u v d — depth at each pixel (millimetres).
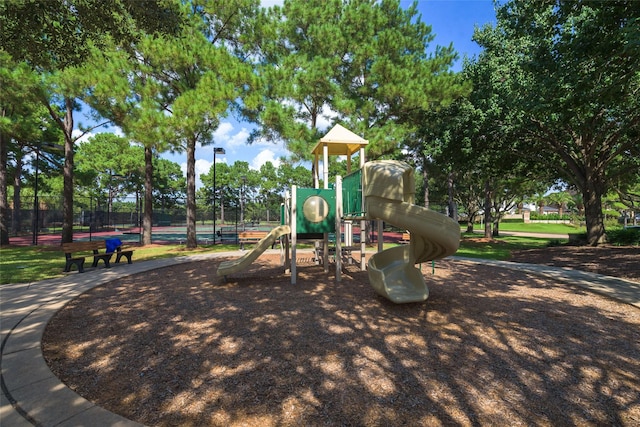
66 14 6023
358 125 15328
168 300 6492
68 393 3012
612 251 13430
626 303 6223
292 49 18141
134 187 54344
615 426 2627
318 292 7188
